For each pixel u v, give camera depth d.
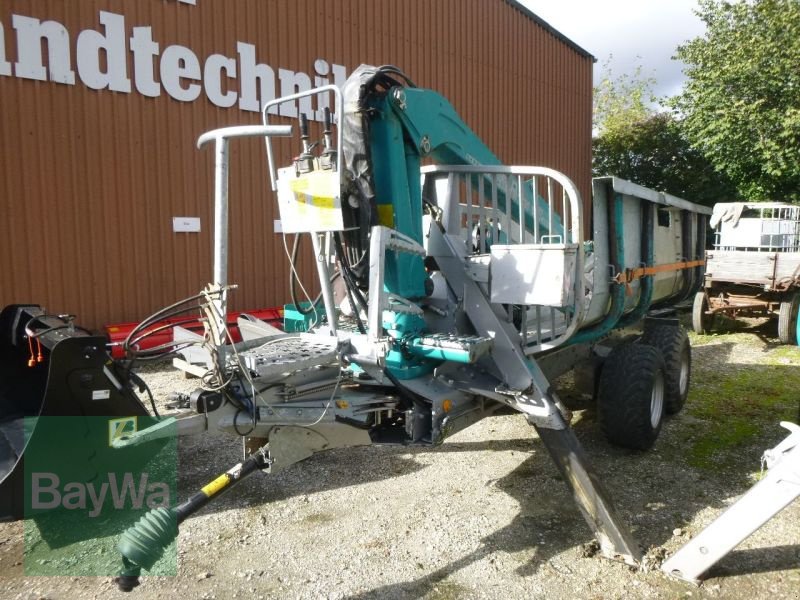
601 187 4.05
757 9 16.17
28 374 3.36
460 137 4.00
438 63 10.82
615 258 4.24
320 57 8.99
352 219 3.35
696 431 4.92
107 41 6.95
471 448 4.55
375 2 9.66
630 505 3.63
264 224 8.52
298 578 2.89
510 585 2.84
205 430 2.72
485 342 3.28
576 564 3.01
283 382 2.93
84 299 7.02
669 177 20.19
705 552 2.81
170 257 7.66
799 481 2.59
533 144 13.45
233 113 8.12
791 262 8.73
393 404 3.19
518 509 3.59
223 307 2.72
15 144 6.45
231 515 3.52
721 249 10.26
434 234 3.81
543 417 3.34
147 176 7.41
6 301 6.51
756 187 16.23
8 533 3.28
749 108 15.05
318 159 2.98
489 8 11.84
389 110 3.41
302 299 8.95
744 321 10.52
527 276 3.29
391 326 3.58
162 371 6.51
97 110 6.97
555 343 3.56
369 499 3.72
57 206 6.77
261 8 8.27
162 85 7.44
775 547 3.13
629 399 4.21
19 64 6.40
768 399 5.83
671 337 5.11
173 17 7.46
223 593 2.77
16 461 2.64
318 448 3.06
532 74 13.20
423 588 2.81
